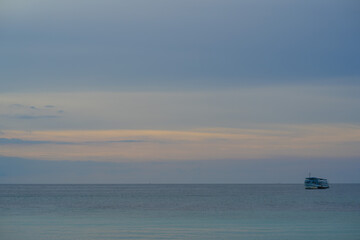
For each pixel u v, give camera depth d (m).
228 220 65.19
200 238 47.44
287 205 101.75
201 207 95.62
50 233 50.94
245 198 142.50
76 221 63.91
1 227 56.41
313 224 59.81
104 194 191.62
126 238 47.16
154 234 50.00
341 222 62.38
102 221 63.88
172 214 76.19
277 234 50.31
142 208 92.75
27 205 105.00
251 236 49.00
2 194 188.50
